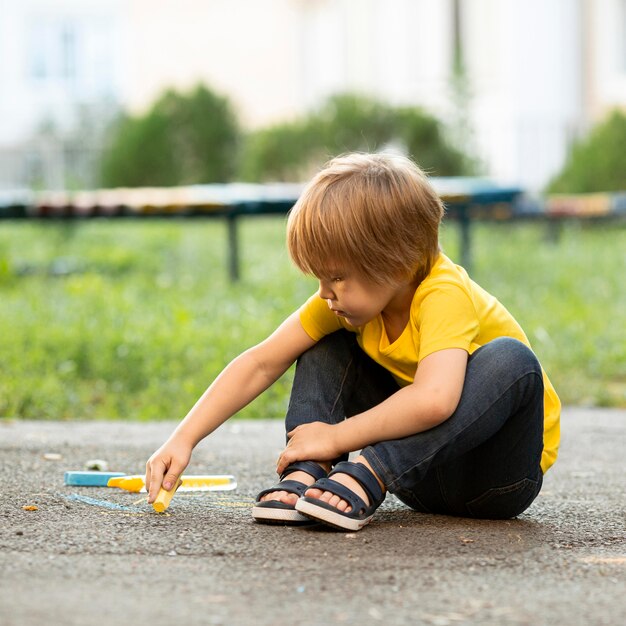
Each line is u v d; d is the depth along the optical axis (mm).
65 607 2248
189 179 20266
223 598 2332
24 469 3955
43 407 5898
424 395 2855
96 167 21219
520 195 11141
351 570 2566
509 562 2682
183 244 15117
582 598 2389
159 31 25875
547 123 19578
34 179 21281
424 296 2957
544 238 14594
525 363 2916
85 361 6953
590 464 4418
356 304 2916
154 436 5000
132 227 17656
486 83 20578
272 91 25578
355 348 3168
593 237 14992
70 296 9555
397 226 2869
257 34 25547
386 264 2877
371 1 22656
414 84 21781
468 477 3109
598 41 19797
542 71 19906
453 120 19172
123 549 2727
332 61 24625
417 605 2316
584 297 10180
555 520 3229
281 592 2383
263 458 4379
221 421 3180
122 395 6363
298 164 19000
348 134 18750
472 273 10977
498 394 2891
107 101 23703
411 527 3045
